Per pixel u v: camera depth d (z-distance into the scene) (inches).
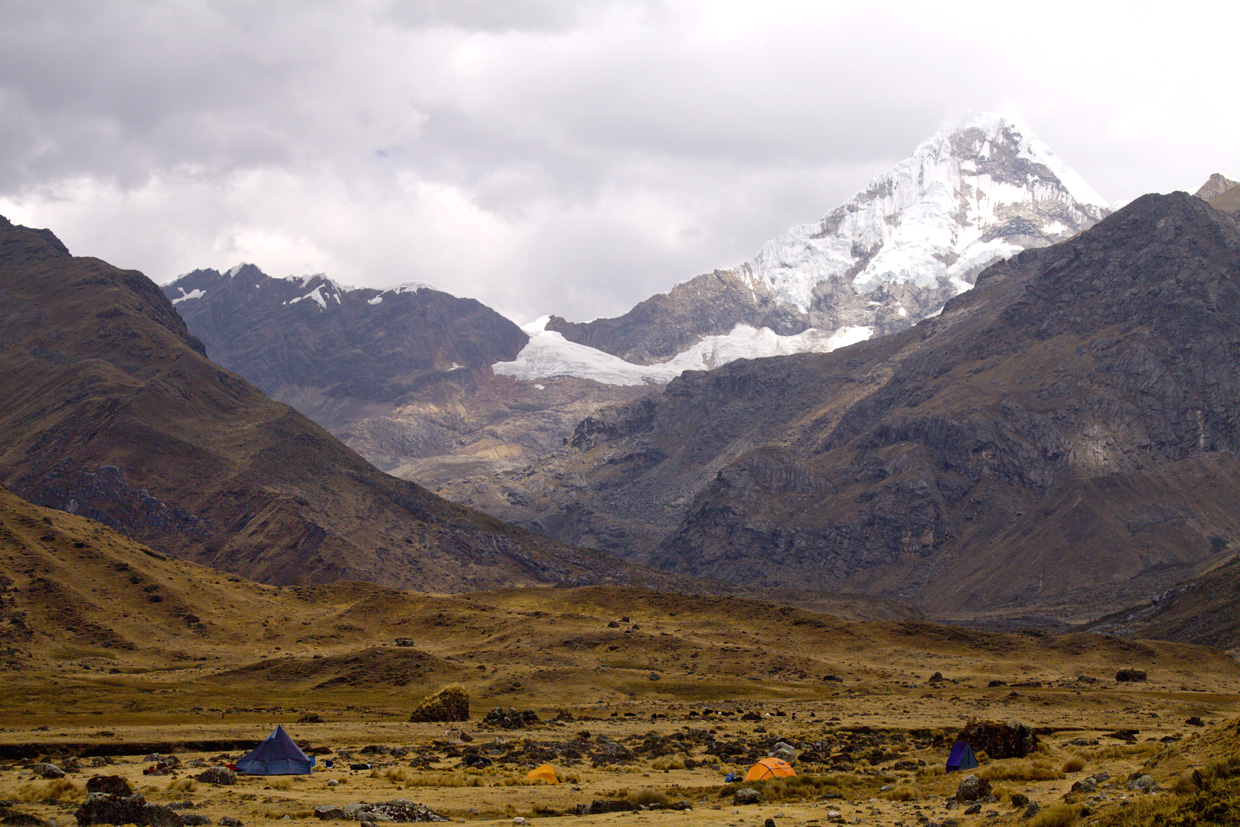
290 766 2770.7
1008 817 1755.7
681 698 6461.6
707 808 2194.9
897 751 3427.7
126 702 5748.0
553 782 2696.9
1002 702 6220.5
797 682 7239.2
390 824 1876.2
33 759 3378.4
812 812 2017.7
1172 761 1809.8
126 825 1727.4
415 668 7047.2
